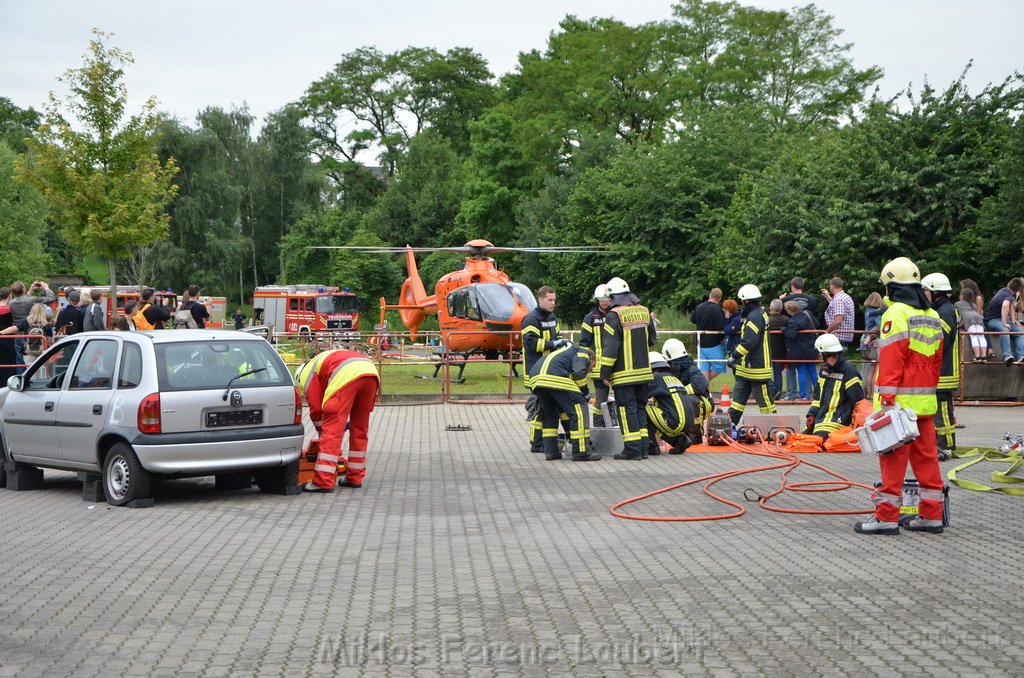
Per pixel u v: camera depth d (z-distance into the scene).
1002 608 6.29
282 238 74.62
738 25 58.28
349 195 89.31
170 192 27.11
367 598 6.57
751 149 47.09
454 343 27.30
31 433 11.09
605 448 13.55
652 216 47.09
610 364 13.12
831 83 56.69
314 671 5.18
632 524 9.01
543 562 7.55
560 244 54.66
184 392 9.98
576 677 5.08
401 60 89.06
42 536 8.62
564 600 6.51
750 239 37.00
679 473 12.04
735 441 14.43
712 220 45.66
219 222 75.31
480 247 27.58
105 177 26.22
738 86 57.22
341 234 72.00
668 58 61.62
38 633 5.84
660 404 13.75
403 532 8.69
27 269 65.38
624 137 63.03
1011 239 29.50
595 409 14.34
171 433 9.90
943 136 32.59
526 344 13.77
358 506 9.99
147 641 5.68
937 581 6.96
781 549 7.98
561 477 11.79
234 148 83.62
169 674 5.14
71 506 10.22
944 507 8.70
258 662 5.32
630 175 48.56
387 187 89.56
